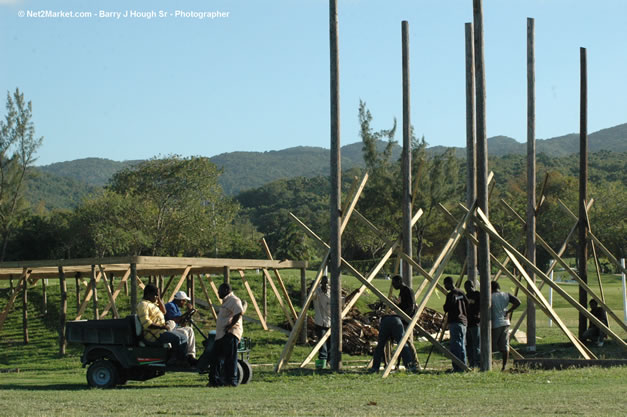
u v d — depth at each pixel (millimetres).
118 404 10211
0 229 63375
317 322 19344
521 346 21922
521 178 107375
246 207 177250
